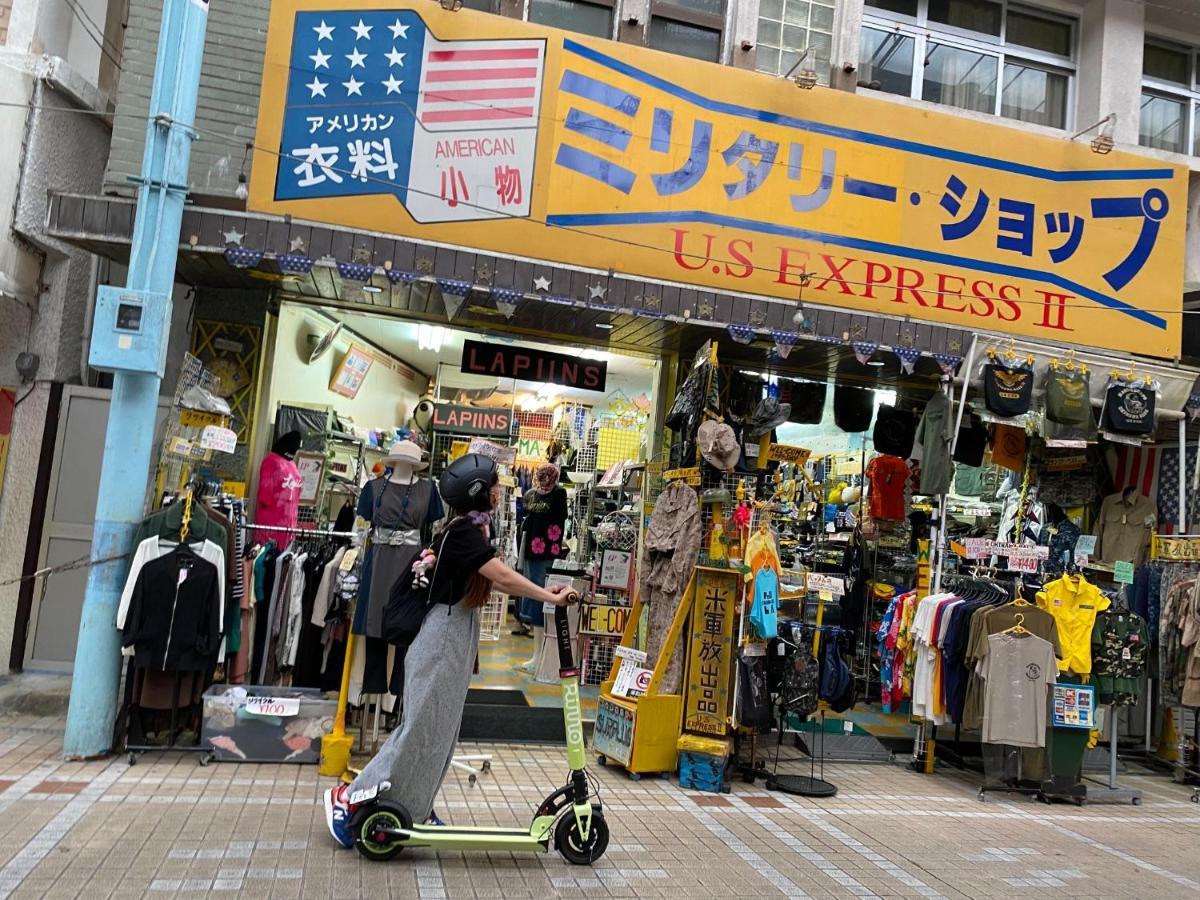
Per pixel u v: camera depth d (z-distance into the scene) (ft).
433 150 20.03
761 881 13.09
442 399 30.48
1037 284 23.72
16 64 21.06
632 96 21.29
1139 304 24.32
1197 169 27.99
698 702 18.63
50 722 18.76
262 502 20.88
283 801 14.73
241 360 21.13
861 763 21.89
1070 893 13.74
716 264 21.52
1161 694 23.12
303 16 19.62
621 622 23.84
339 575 18.26
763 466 24.23
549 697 22.21
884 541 27.94
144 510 17.06
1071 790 20.02
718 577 18.85
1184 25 29.35
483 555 12.76
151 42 19.84
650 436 24.49
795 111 22.39
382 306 22.15
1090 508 27.22
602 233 20.81
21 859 11.57
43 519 22.06
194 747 16.78
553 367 23.80
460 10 20.38
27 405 22.22
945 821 17.40
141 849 12.20
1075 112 28.78
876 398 27.14
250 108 20.34
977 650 19.66
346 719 19.42
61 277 22.47
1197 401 24.17
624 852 13.84
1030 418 24.00
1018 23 29.04
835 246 22.36
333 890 11.35
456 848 12.55
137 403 16.58
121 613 16.07
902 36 27.78
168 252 16.88
